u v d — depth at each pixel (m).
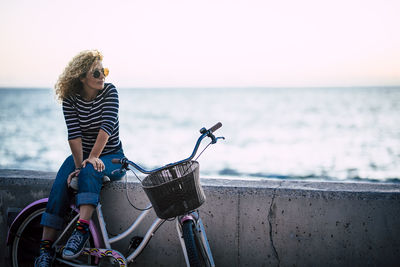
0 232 3.28
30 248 3.03
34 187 3.20
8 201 3.25
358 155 27.20
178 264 3.07
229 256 2.98
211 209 2.98
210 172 21.89
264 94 185.38
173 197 2.13
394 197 2.72
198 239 2.38
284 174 20.95
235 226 2.96
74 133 2.85
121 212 3.10
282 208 2.88
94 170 2.67
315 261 2.86
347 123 51.09
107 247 2.76
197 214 2.54
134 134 43.59
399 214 2.72
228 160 26.31
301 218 2.86
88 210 2.62
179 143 36.19
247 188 2.92
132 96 174.50
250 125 52.09
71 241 2.54
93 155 2.74
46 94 185.38
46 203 2.94
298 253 2.88
